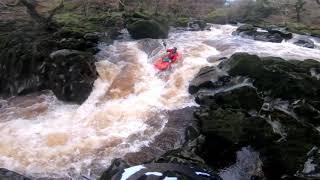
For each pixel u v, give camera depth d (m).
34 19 16.42
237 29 17.91
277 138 8.63
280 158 8.18
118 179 7.12
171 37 16.88
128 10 20.73
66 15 19.19
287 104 10.36
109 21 17.56
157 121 10.59
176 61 13.57
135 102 11.65
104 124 10.60
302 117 9.73
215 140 8.81
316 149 8.36
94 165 8.87
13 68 13.25
